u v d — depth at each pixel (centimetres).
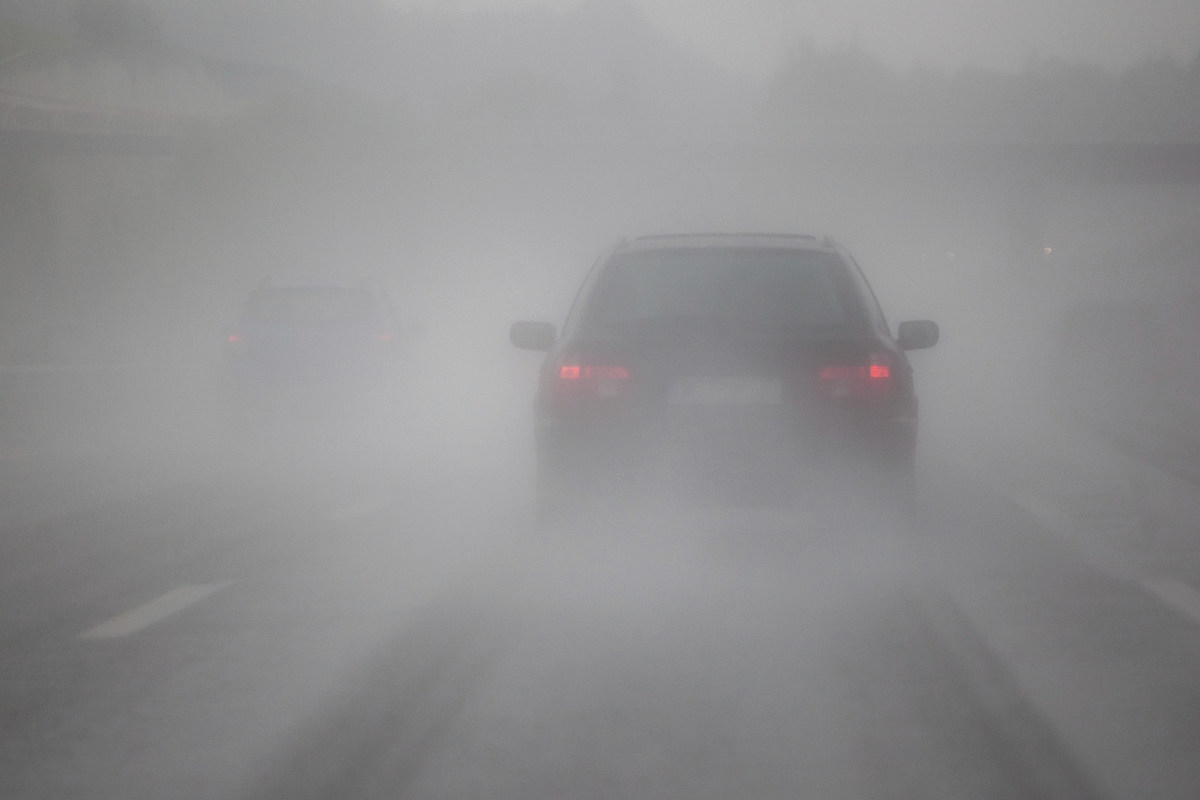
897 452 1953
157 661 1570
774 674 1482
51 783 1168
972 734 1272
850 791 1126
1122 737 1261
